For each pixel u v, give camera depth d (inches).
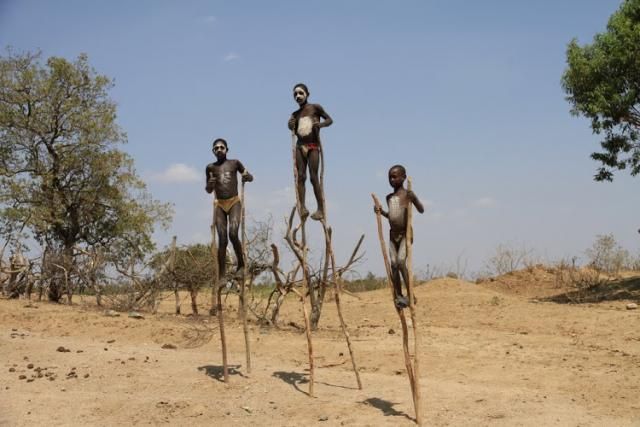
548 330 716.0
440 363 517.7
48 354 503.8
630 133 956.6
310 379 406.0
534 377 462.6
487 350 565.3
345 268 711.7
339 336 661.9
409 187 333.1
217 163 435.8
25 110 1042.7
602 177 991.6
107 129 1068.5
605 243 1206.9
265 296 1077.8
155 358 507.2
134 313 787.4
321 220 416.2
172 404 380.5
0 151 1029.2
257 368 489.7
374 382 451.2
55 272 944.9
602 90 904.9
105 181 1076.5
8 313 727.7
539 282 1288.1
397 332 699.4
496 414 361.1
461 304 970.1
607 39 911.0
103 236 1093.8
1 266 987.3
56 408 367.9
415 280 1389.0
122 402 382.0
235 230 433.1
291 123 410.9
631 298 959.0
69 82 1058.1
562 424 342.0
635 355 537.6
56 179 1063.6
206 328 664.4
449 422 346.6
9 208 986.7
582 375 458.6
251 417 361.7
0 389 401.4
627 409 374.6
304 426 345.1
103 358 495.8
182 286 880.3
